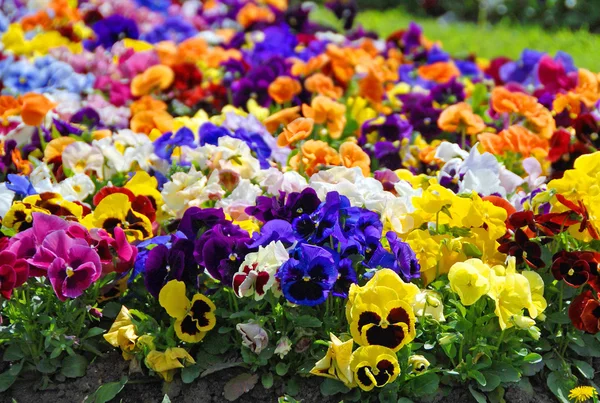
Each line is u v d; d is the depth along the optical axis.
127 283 3.54
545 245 3.54
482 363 3.24
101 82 6.16
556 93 5.73
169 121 4.82
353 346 3.21
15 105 4.77
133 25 7.29
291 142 4.19
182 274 3.38
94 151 4.33
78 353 3.46
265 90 5.79
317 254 3.13
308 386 3.31
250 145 4.23
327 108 4.79
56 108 5.30
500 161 4.48
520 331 3.37
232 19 8.94
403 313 3.07
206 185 3.85
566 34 10.34
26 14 8.29
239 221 3.68
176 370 3.37
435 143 4.98
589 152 4.46
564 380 3.37
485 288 3.05
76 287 3.19
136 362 3.33
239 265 3.27
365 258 3.34
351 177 3.67
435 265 3.46
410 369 3.21
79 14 8.19
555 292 3.50
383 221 3.53
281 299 3.36
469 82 6.73
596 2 11.86
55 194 3.60
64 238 3.22
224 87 6.09
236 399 3.32
